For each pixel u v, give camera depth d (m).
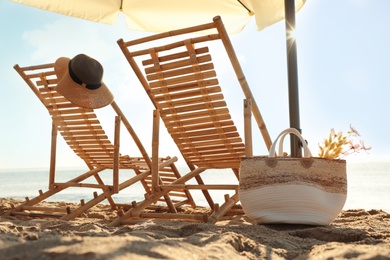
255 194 2.78
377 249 1.56
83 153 4.66
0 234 1.49
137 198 13.23
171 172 5.02
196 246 1.54
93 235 1.68
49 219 3.82
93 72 3.73
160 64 3.50
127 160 4.51
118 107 4.02
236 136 3.61
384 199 11.89
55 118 4.43
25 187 28.38
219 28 3.16
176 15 4.81
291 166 2.74
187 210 4.70
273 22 4.24
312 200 2.70
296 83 3.32
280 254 1.75
